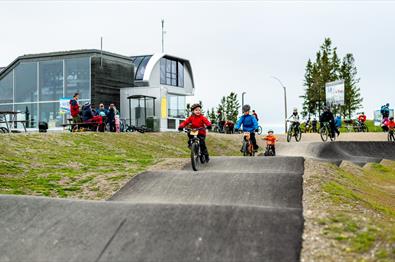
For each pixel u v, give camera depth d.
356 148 29.08
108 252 7.31
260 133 42.12
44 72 39.31
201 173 12.59
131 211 8.42
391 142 30.34
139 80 44.53
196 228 7.65
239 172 12.30
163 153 25.33
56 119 38.72
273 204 9.92
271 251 6.95
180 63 48.84
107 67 39.31
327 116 29.56
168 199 10.92
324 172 13.71
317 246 7.09
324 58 80.69
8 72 40.56
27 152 17.17
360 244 7.14
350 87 84.19
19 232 8.22
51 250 7.56
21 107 39.94
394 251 6.93
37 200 9.34
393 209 12.15
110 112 29.91
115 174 13.73
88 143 22.09
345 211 8.92
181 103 48.72
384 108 40.78
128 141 25.42
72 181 13.05
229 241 7.25
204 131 14.73
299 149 27.69
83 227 8.12
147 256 7.08
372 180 19.80
